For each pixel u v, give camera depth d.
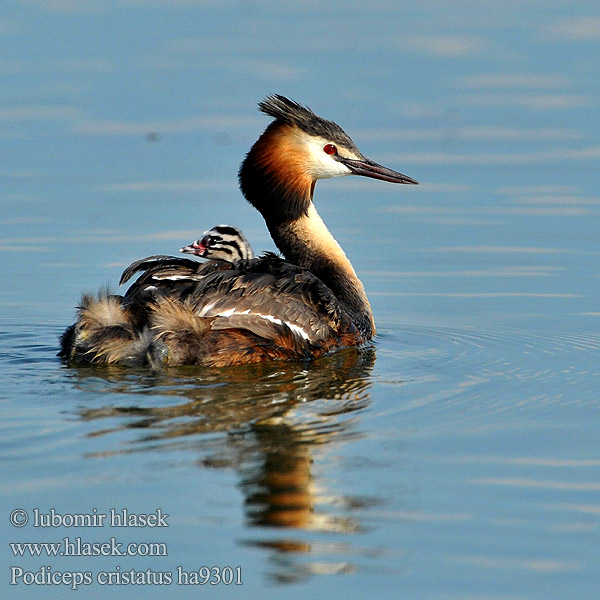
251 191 17.03
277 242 17.08
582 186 24.62
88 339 13.91
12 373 13.63
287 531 9.66
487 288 19.03
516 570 9.08
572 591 8.81
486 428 12.09
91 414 12.05
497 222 22.53
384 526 9.76
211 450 11.21
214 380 13.44
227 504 10.06
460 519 9.84
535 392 13.41
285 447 11.34
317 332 14.87
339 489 10.42
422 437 11.77
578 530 9.65
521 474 10.82
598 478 10.70
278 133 16.80
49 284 19.06
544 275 19.62
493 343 15.92
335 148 16.84
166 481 10.45
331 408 12.60
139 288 14.29
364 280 19.69
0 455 10.92
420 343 15.97
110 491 10.24
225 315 14.04
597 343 15.84
